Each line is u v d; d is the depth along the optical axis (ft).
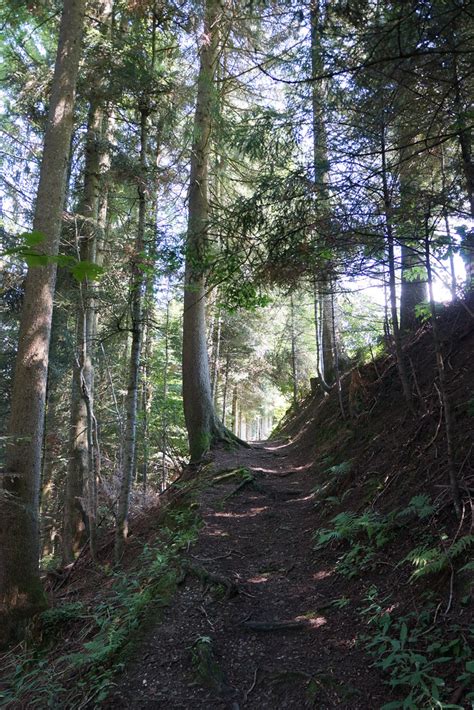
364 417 27.99
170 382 64.90
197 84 31.48
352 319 45.62
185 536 21.79
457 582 11.63
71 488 33.40
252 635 13.70
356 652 11.78
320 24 12.19
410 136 14.37
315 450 35.12
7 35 31.48
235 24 29.86
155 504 33.63
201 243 16.89
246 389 86.48
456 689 9.14
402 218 14.24
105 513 33.78
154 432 52.60
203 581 16.97
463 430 16.90
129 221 31.40
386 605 12.82
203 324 39.37
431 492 15.47
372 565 14.82
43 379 20.99
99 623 16.55
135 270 23.30
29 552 19.81
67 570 28.81
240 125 21.47
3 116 33.78
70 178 34.30
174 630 14.20
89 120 31.60
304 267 15.10
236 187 41.39
